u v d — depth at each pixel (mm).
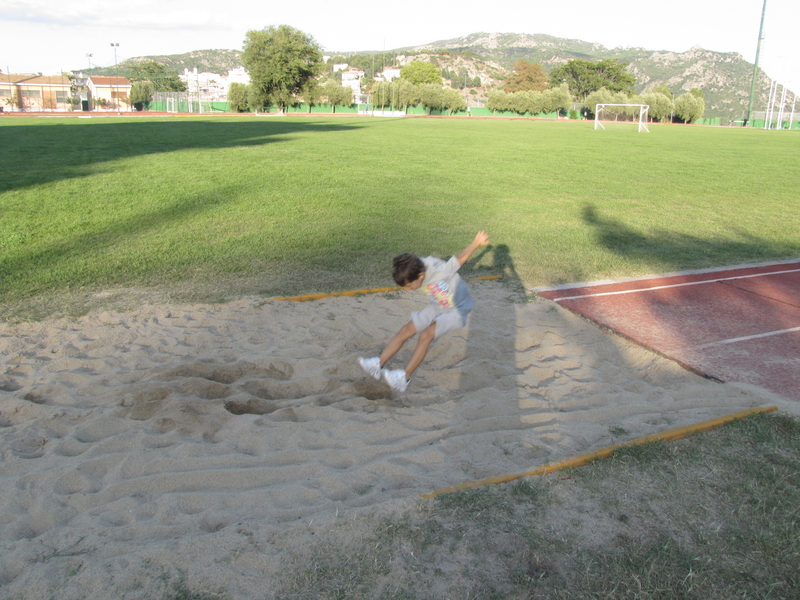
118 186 12531
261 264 7316
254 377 4512
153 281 6594
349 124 42281
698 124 77062
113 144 22141
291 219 9891
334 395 4258
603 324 5609
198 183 13125
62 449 3469
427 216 10484
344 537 2748
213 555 2615
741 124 78375
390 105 77625
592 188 14273
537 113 78000
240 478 3236
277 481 3244
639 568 2600
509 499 3064
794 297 6574
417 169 16781
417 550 2688
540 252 8359
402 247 8289
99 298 6023
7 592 2396
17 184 12516
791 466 3369
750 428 3744
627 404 4133
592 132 40906
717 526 2883
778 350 5078
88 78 88625
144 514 2943
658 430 3781
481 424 3852
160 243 8180
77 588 2424
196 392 4156
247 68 65875
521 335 5336
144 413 3865
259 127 35375
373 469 3346
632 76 105750
